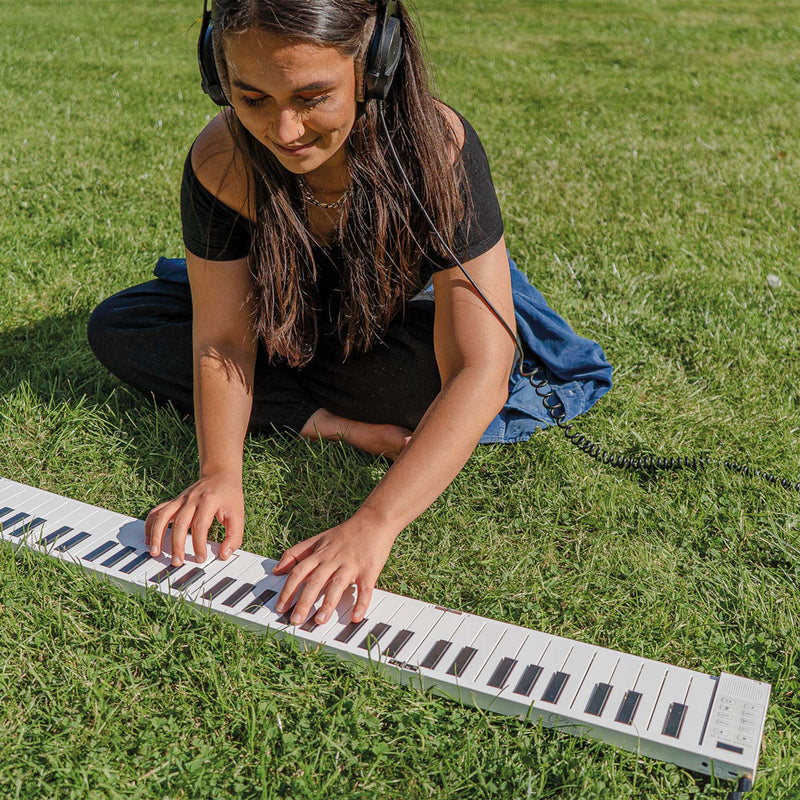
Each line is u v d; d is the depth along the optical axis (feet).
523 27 38.04
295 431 8.39
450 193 6.40
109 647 5.92
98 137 19.20
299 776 5.12
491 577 6.80
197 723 5.46
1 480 7.47
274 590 6.22
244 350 7.36
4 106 21.93
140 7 42.14
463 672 5.57
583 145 19.65
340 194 6.82
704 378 9.78
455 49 32.42
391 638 5.83
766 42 34.24
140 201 14.93
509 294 6.87
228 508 6.55
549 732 5.38
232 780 5.08
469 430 6.38
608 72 28.73
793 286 12.05
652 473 8.14
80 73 26.81
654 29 37.35
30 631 6.02
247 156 6.43
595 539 7.20
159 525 6.48
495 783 5.10
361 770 5.16
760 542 7.20
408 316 7.88
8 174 15.98
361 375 8.06
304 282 7.36
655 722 5.19
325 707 5.54
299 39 4.99
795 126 21.63
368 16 5.32
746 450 8.43
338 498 7.63
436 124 6.31
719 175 17.13
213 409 7.06
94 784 5.01
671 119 22.34
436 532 7.23
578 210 15.11
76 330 10.42
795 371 9.87
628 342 10.48
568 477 7.93
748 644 6.12
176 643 5.92
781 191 16.20
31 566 6.43
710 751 5.00
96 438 8.37
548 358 9.10
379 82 5.52
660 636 6.21
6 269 11.93
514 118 22.38
